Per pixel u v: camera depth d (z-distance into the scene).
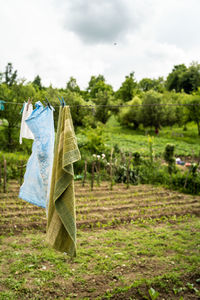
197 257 4.95
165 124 39.84
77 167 13.74
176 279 4.13
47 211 3.43
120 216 7.43
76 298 3.69
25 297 3.64
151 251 5.20
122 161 13.84
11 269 4.32
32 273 4.25
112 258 4.89
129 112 41.59
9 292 3.71
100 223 6.80
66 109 3.20
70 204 2.98
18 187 10.27
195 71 58.84
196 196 10.29
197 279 4.15
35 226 6.37
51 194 3.12
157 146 27.02
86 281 4.12
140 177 12.87
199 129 37.75
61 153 3.07
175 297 3.74
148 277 4.21
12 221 6.64
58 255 4.93
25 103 4.01
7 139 18.39
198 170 12.51
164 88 72.19
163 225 6.89
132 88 63.12
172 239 5.89
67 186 2.98
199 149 26.64
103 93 39.69
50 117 3.47
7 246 5.24
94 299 3.65
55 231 3.03
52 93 17.88
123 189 11.10
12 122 17.45
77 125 20.09
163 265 4.65
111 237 5.94
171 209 8.27
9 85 20.28
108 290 3.86
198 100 34.84
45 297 3.67
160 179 12.41
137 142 29.23
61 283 4.04
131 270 4.47
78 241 5.67
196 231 6.41
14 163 12.67
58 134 3.20
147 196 10.05
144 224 6.91
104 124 38.28
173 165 11.98
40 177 3.54
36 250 5.11
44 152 3.44
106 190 10.77
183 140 33.97
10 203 8.21
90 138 16.17
